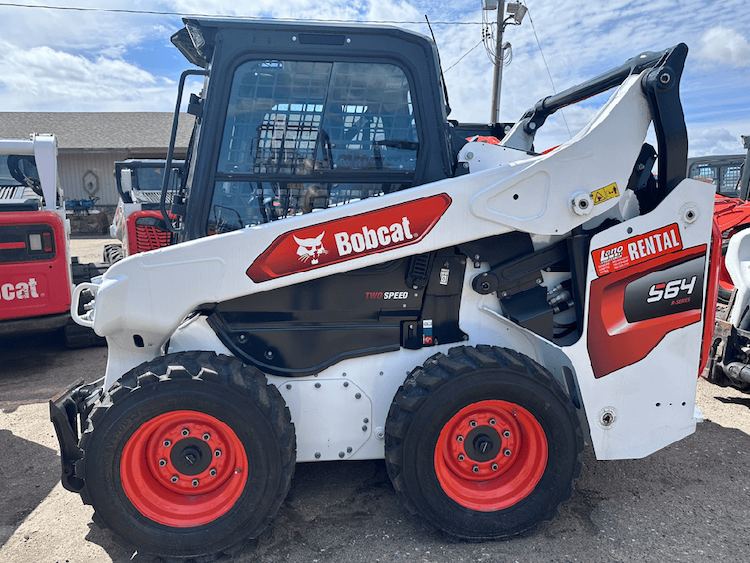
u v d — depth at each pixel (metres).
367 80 2.53
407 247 2.42
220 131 2.48
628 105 2.51
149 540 2.27
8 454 3.42
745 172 6.55
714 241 3.02
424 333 2.63
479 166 2.75
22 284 4.95
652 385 2.67
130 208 7.68
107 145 21.28
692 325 2.68
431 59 2.54
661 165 2.58
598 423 2.64
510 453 2.50
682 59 2.47
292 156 2.54
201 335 2.55
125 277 2.34
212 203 2.52
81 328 5.78
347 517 2.64
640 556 2.35
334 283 2.54
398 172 2.58
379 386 2.62
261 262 2.36
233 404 2.25
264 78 2.48
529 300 2.65
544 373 2.39
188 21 2.39
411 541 2.46
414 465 2.35
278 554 2.38
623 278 2.58
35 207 5.17
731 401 4.22
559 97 3.43
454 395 2.32
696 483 2.96
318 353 2.57
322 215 2.36
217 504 2.36
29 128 23.11
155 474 2.35
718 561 2.31
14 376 4.99
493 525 2.41
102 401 2.31
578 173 2.47
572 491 2.46
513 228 2.46
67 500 2.88
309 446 2.60
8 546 2.49
